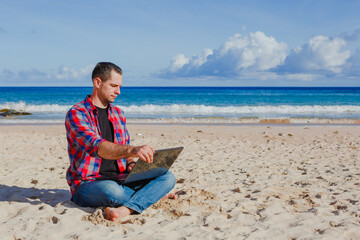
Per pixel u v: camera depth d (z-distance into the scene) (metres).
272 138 11.48
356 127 14.82
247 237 2.83
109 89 3.18
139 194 3.27
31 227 2.93
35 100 37.56
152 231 2.92
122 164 3.47
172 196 3.82
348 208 3.67
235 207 3.67
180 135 12.09
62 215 3.17
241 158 7.54
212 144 9.94
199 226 3.04
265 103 35.06
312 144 10.16
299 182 5.09
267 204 3.81
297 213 3.52
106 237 2.73
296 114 23.33
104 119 3.30
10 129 13.22
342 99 41.00
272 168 6.34
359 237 2.90
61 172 5.86
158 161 3.09
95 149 2.86
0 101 36.03
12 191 4.37
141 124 16.36
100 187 3.13
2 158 7.25
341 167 6.35
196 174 5.78
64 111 24.78
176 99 41.34
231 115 22.39
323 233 2.96
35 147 8.98
